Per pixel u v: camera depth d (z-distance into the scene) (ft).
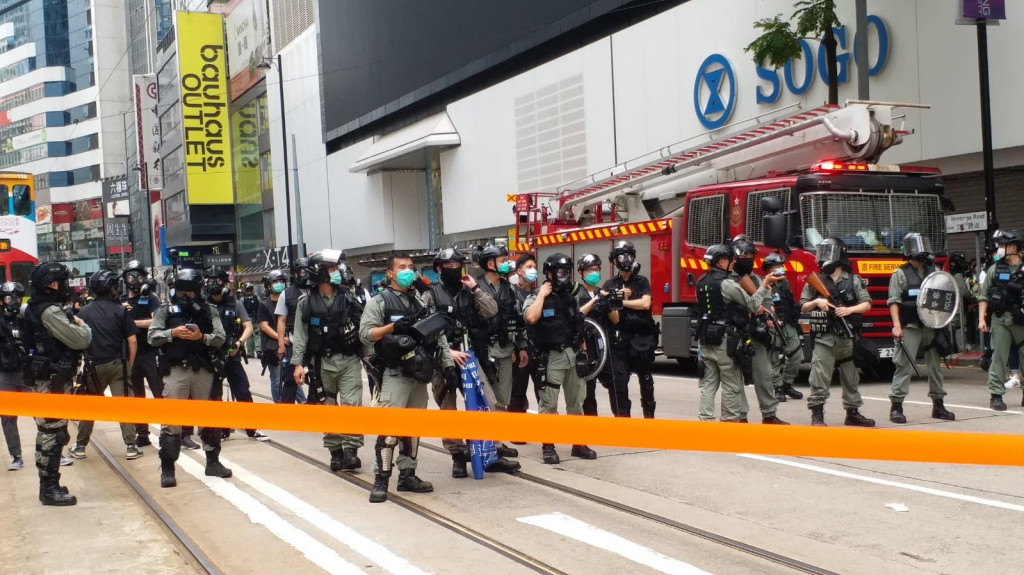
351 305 26.84
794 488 23.11
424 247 142.72
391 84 134.10
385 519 21.57
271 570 17.90
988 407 34.65
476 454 25.57
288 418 15.03
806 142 47.32
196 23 208.85
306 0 165.58
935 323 30.78
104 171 402.31
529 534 19.66
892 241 44.21
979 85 50.83
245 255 210.18
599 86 90.12
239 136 208.54
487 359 26.61
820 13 55.57
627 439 11.71
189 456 31.63
